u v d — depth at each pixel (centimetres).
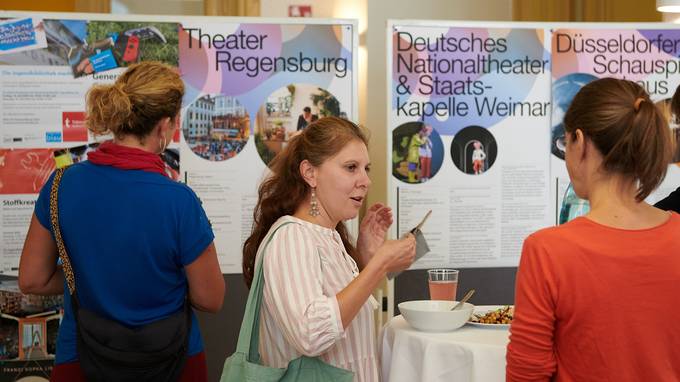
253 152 322
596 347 144
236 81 321
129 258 197
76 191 199
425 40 333
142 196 197
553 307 148
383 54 506
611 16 484
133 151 201
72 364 204
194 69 319
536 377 150
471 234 338
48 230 205
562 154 341
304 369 171
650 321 143
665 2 340
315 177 184
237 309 320
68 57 313
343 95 324
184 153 320
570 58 340
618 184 150
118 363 195
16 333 309
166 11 493
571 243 147
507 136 338
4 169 312
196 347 213
